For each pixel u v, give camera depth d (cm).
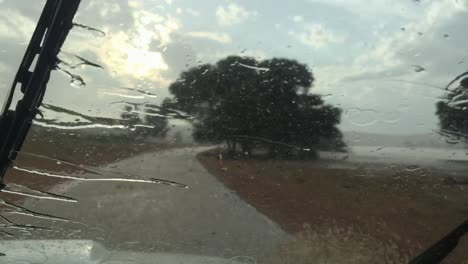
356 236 376
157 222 380
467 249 349
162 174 430
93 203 397
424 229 370
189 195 425
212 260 338
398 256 351
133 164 420
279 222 392
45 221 372
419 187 430
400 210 399
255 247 359
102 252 336
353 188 432
